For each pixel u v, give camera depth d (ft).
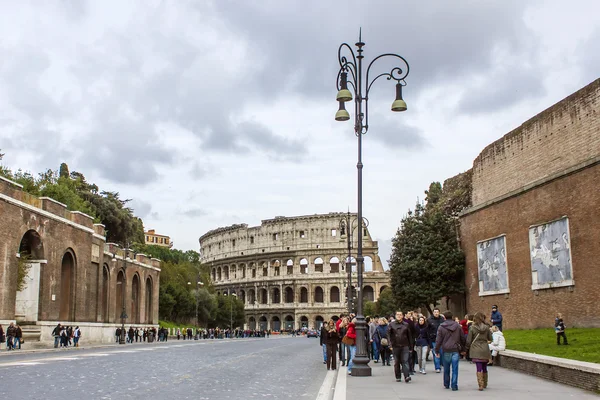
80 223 205.36
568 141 147.84
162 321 389.19
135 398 57.98
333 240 556.51
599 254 128.47
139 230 440.45
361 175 90.94
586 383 64.28
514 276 162.61
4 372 82.33
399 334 76.07
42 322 174.81
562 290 140.87
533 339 124.77
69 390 63.31
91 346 188.24
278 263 596.29
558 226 142.20
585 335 117.08
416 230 208.74
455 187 237.04
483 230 182.39
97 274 222.89
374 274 537.65
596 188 130.11
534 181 153.79
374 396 60.59
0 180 155.84
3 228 155.22
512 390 65.16
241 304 521.24
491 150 187.42
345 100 90.12
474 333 66.33
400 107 90.74
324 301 552.00
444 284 197.57
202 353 147.23
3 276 154.81
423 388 68.33
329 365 102.06
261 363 116.06
